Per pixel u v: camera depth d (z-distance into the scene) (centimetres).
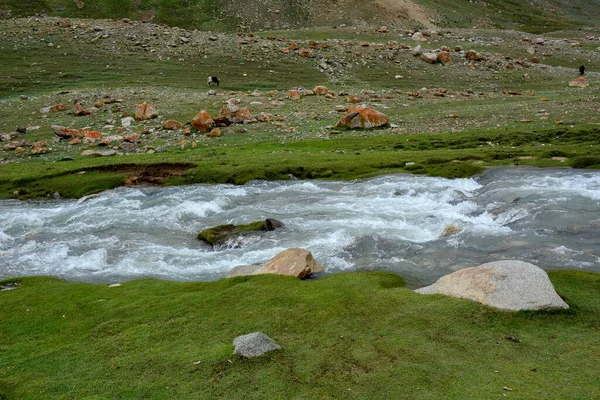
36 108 6856
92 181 4000
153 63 9438
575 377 1005
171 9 14288
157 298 1650
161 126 5894
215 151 4831
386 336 1247
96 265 2261
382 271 1855
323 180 3697
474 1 19000
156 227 2842
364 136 5222
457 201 2850
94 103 7038
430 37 12238
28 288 1873
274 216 2820
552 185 2909
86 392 1080
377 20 14812
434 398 970
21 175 4206
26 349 1334
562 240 2056
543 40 12938
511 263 1448
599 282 1547
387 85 8750
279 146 4962
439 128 5406
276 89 8331
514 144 4331
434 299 1438
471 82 9144
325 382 1056
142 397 1045
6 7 12838
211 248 2441
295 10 14838
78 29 10731
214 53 10050
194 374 1120
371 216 2678
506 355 1114
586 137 4312
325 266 1988
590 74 9938
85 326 1467
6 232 2916
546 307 1302
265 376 1091
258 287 1650
